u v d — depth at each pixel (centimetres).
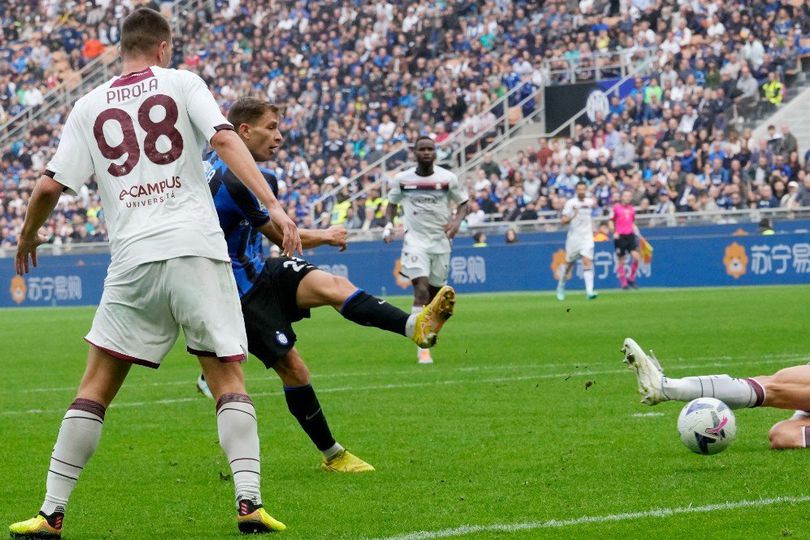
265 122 977
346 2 5644
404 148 5050
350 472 968
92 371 755
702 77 4541
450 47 5316
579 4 5138
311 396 966
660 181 4206
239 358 741
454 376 1697
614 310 2973
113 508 846
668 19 4903
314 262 4481
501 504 812
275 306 945
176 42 6028
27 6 6538
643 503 796
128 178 740
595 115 4769
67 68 6259
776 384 958
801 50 4588
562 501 815
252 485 744
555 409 1309
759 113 4462
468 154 5031
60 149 755
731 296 3347
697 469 914
